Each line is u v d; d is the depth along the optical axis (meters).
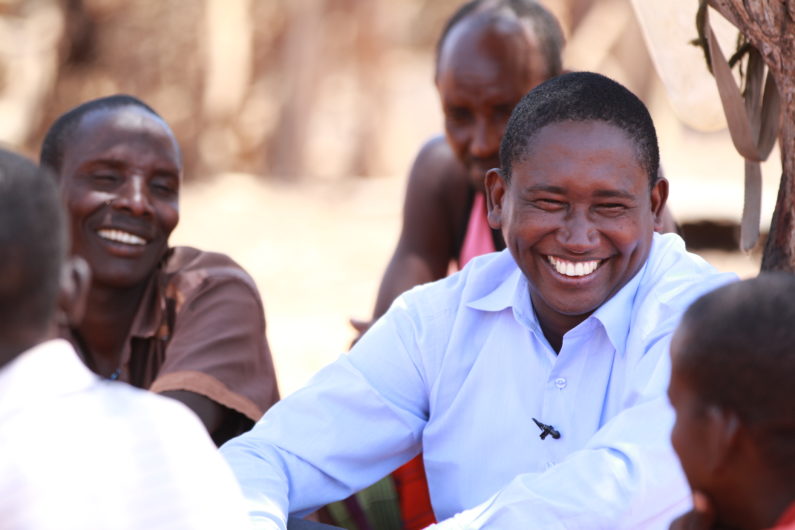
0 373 2.43
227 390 4.23
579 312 3.49
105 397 2.50
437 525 3.29
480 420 3.65
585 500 3.18
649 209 3.49
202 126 21.52
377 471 3.83
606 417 3.53
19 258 2.36
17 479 2.36
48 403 2.43
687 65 4.41
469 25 5.12
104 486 2.41
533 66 5.09
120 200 4.22
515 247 3.49
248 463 3.61
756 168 4.08
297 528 3.59
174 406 2.61
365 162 23.83
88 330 4.38
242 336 4.33
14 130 20.06
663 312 3.45
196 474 2.54
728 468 2.48
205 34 21.14
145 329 4.36
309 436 3.73
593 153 3.33
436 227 5.66
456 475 3.70
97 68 21.05
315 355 11.09
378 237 17.48
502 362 3.64
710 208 13.80
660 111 19.59
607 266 3.46
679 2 4.29
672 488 3.18
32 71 20.50
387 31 23.94
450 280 3.84
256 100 23.23
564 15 19.83
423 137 28.22
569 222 3.39
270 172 22.89
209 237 16.89
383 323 3.84
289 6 22.70
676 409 2.57
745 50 3.99
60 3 20.62
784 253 3.82
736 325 2.43
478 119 5.14
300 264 15.50
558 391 3.56
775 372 2.38
